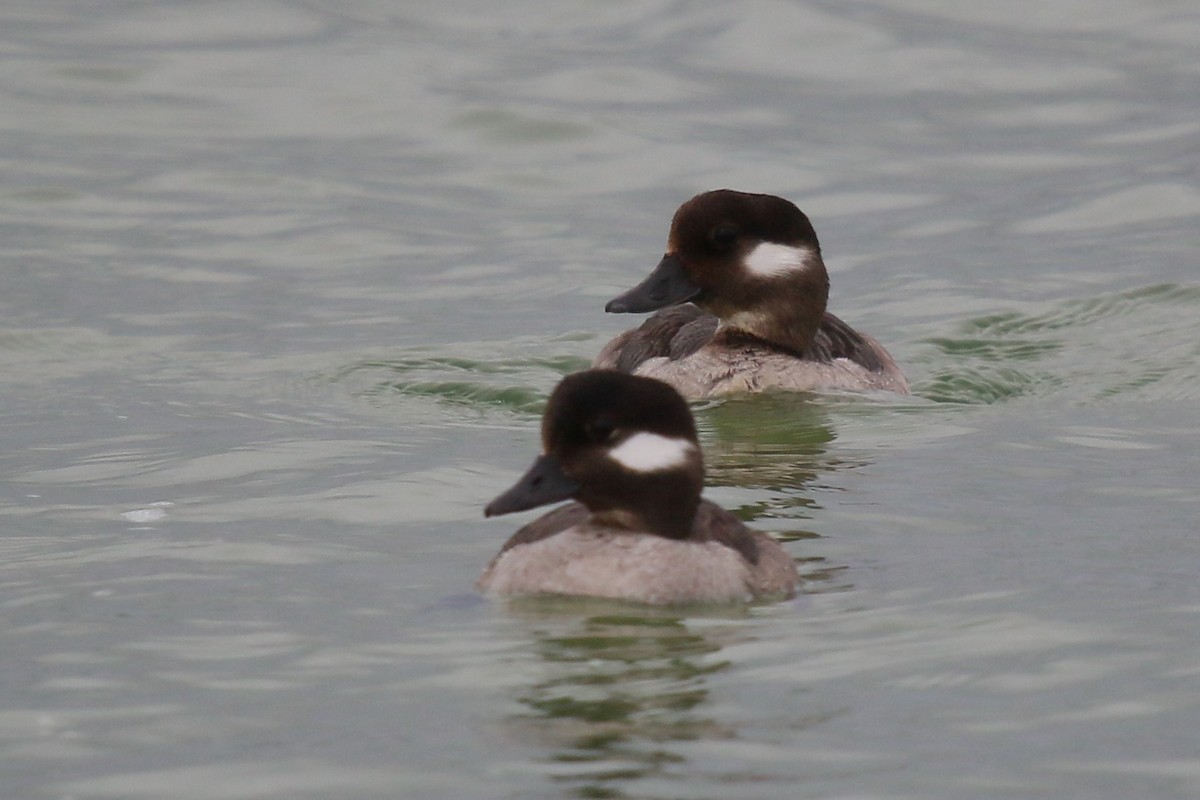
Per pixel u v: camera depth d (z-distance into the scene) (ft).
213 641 31.01
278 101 91.20
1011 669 29.55
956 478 43.16
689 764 25.89
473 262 73.46
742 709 27.94
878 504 40.73
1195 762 25.95
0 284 68.54
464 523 39.04
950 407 52.06
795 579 34.55
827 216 80.64
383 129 88.48
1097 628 31.48
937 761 25.99
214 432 49.11
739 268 53.67
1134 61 98.68
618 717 27.58
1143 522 38.88
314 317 65.82
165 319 65.10
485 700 28.30
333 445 47.09
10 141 85.20
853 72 97.04
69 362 59.00
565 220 79.00
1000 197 82.58
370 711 27.89
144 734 27.09
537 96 92.32
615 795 24.86
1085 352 60.39
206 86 92.68
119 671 29.58
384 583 34.47
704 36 101.19
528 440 47.83
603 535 34.35
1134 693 28.43
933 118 91.86
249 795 25.04
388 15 104.68
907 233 78.54
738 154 86.48
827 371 53.62
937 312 67.56
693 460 34.68
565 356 59.88
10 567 35.76
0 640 31.14
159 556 36.40
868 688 28.73
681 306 57.62
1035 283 71.00
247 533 38.22
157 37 98.78
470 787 25.18
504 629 31.60
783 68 97.55
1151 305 65.77
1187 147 87.30
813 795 24.91
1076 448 46.55
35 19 100.94
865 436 48.08
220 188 81.15
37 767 25.95
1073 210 80.53
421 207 80.02
